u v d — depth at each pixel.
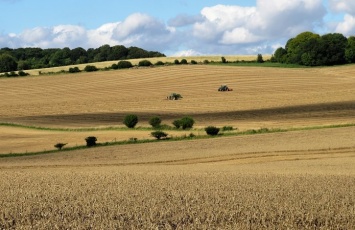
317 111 86.31
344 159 48.12
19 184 30.66
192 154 52.94
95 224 18.14
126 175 36.66
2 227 18.14
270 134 62.12
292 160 48.41
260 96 115.50
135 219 18.84
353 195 24.77
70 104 115.12
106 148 58.44
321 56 172.75
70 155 55.38
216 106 102.12
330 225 18.36
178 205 21.59
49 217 19.47
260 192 25.91
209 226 17.81
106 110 102.94
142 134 68.56
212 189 27.30
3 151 59.47
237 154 52.03
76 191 26.62
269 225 18.09
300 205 21.34
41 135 72.12
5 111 106.12
